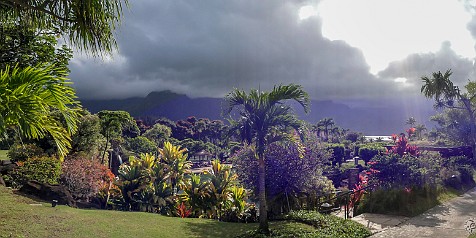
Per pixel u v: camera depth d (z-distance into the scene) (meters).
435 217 11.56
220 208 16.41
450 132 39.91
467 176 17.95
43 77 3.90
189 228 11.16
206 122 140.75
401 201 12.82
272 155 14.02
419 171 14.52
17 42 7.30
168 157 23.52
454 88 35.09
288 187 14.09
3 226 8.66
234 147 13.27
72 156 18.59
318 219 11.52
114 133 34.97
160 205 17.81
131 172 18.41
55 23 4.79
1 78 3.73
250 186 14.58
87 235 8.98
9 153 17.05
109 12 4.60
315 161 14.41
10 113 3.71
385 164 14.52
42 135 4.44
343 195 14.23
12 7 4.79
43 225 9.28
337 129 133.88
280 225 11.33
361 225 10.80
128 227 10.35
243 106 11.30
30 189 13.47
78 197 16.17
